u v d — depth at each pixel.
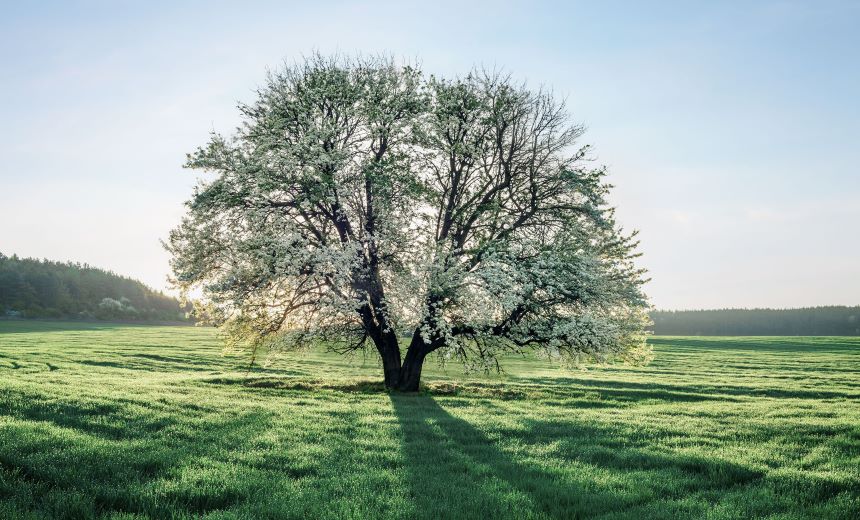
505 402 23.67
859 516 9.43
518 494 10.03
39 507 8.49
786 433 16.81
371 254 24.33
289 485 10.02
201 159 23.70
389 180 23.27
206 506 9.02
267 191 23.03
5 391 17.83
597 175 24.11
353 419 17.48
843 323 187.38
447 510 9.05
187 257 24.11
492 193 24.91
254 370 37.69
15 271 175.88
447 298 23.14
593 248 24.83
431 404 21.81
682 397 28.31
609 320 24.45
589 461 12.93
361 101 25.20
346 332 27.05
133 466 10.76
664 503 9.88
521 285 22.12
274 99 24.97
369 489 10.10
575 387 31.67
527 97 25.44
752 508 9.66
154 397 19.30
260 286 23.42
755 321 194.12
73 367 34.12
